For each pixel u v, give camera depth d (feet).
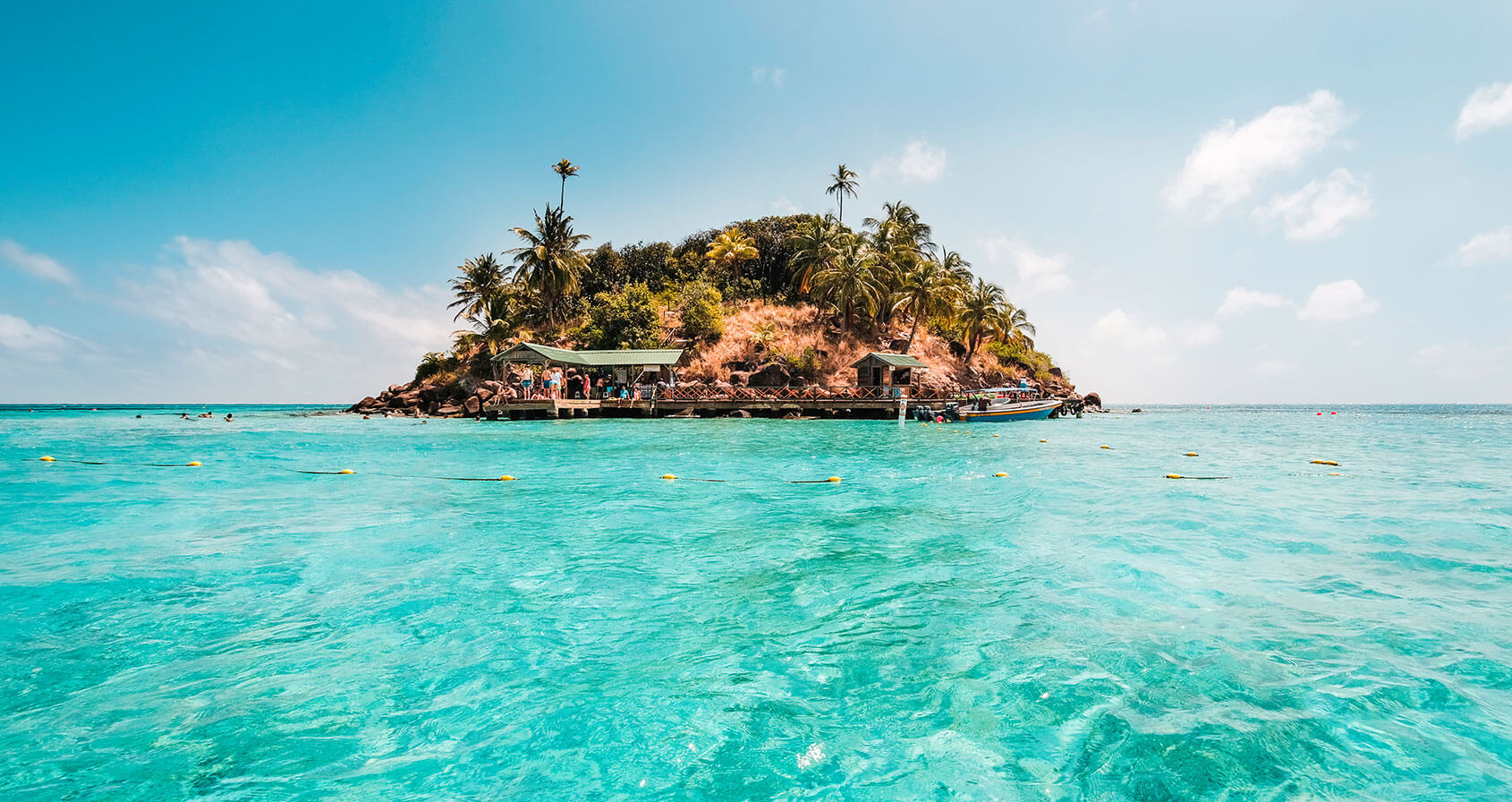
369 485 38.55
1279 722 10.46
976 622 15.06
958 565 20.18
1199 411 318.24
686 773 9.34
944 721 10.69
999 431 97.09
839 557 21.35
